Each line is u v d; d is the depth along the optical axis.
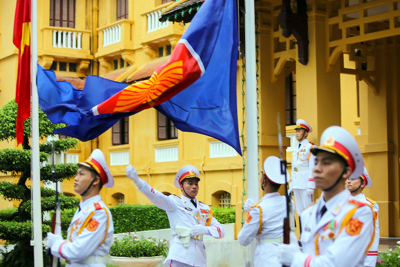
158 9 22.59
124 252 12.07
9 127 14.53
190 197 9.13
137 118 24.20
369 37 12.44
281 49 14.16
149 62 23.66
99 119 9.60
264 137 13.80
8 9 26.75
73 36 26.25
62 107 9.72
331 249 4.64
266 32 14.07
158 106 9.57
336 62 13.09
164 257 12.44
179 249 8.70
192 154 21.20
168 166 22.33
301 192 11.18
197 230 8.65
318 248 4.84
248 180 9.23
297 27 12.72
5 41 26.94
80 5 26.75
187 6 13.62
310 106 12.81
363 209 4.70
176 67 9.02
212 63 9.59
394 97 15.63
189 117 9.63
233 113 9.60
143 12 23.23
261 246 7.30
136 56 24.58
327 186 4.84
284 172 5.48
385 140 15.68
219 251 13.38
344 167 4.82
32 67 11.20
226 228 15.31
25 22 11.84
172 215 8.91
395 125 15.64
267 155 13.87
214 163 20.12
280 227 7.24
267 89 14.02
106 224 6.39
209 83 9.62
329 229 4.78
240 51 13.52
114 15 26.17
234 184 19.20
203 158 20.56
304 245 5.01
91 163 6.53
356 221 4.66
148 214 17.77
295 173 11.23
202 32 9.20
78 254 6.20
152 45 23.23
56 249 6.30
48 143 14.75
